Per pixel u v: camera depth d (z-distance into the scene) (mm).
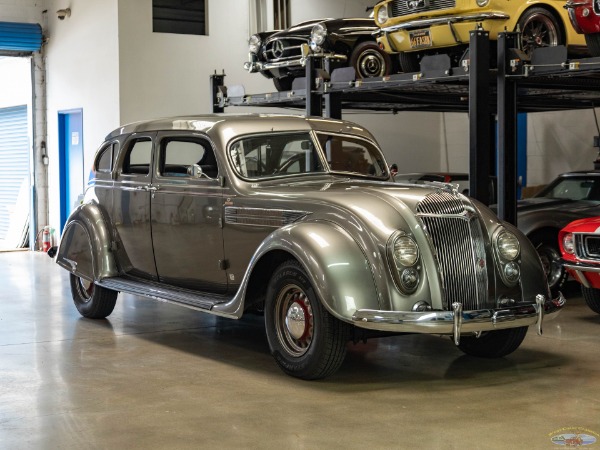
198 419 4680
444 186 5758
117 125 13242
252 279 5777
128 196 7195
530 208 9000
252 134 6422
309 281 5312
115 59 13211
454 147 16438
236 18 14180
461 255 5426
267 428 4512
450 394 5191
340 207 5516
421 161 16406
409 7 8805
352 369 5855
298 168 6520
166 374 5723
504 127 8008
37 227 15477
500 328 5309
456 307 5102
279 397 5125
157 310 8367
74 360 6168
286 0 14586
